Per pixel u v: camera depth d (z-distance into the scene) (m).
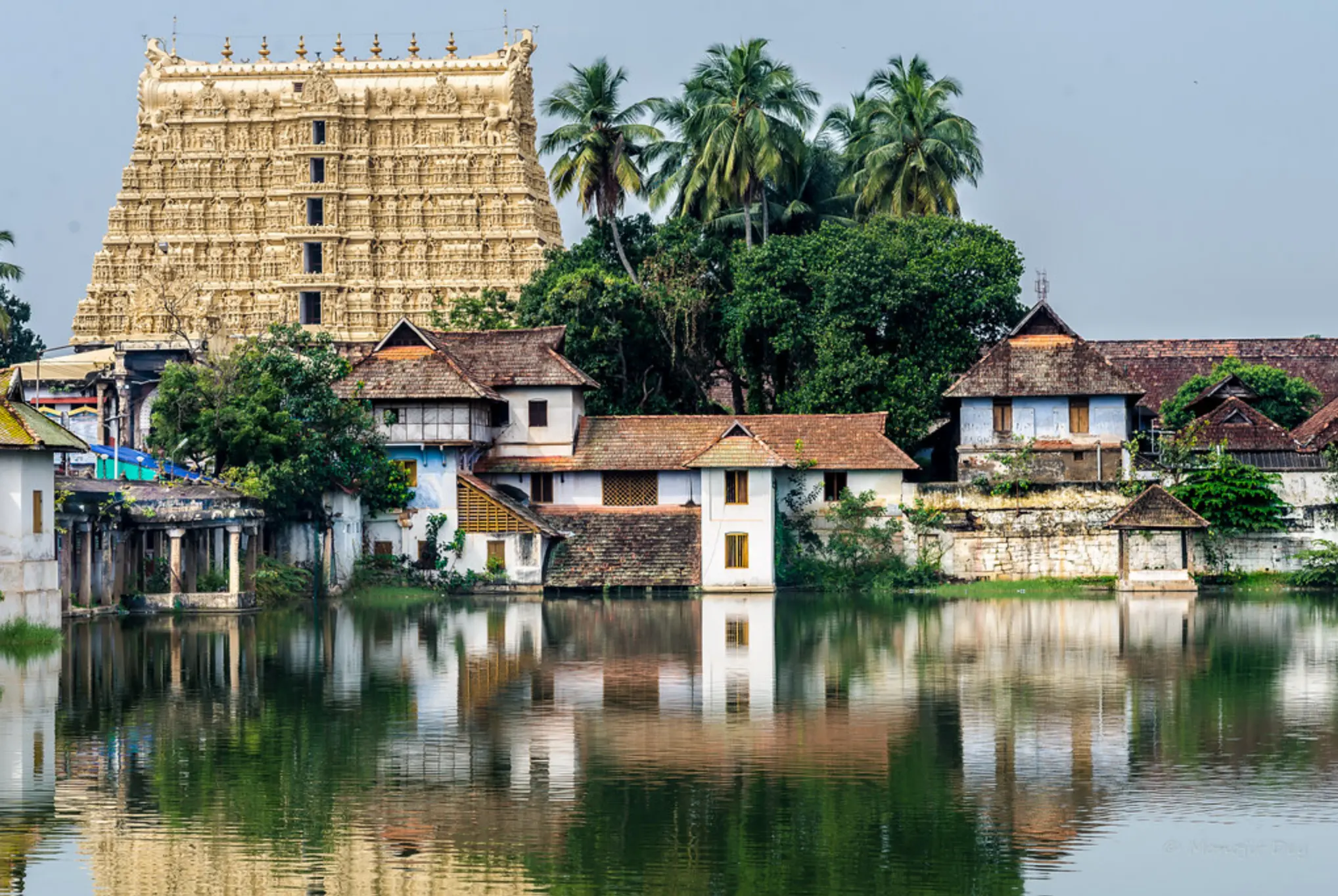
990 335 106.62
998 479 94.50
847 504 93.81
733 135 111.88
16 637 63.09
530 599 89.06
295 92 142.50
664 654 63.84
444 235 140.75
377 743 47.09
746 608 83.25
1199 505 92.94
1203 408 110.56
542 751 46.12
